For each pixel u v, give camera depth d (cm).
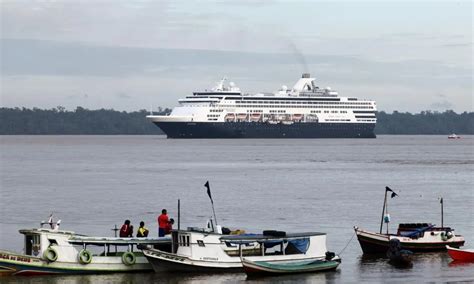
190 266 16238
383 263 17488
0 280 15712
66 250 16162
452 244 18838
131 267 16400
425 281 15825
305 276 16212
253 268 16050
